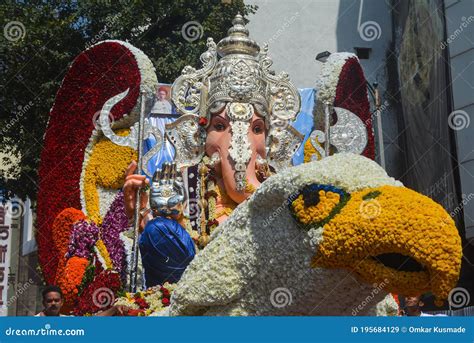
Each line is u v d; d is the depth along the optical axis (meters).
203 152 6.15
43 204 6.45
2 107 10.75
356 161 3.21
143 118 5.96
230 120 5.98
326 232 3.01
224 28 11.55
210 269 3.48
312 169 3.16
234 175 5.80
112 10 10.82
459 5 11.99
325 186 3.10
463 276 11.48
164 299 4.53
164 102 7.72
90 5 10.73
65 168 6.50
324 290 3.18
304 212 3.12
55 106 6.68
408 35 13.80
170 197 5.15
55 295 4.58
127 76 6.37
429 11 12.77
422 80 13.24
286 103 6.45
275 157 6.36
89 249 5.89
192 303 3.51
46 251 6.30
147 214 5.48
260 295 3.42
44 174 6.55
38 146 11.02
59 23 10.44
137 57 6.37
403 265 2.96
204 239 5.45
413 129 13.91
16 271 14.16
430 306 9.39
